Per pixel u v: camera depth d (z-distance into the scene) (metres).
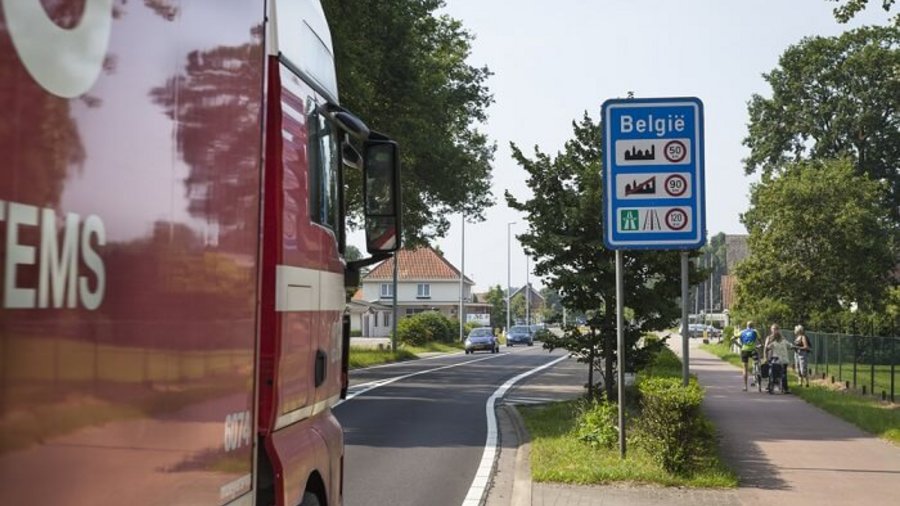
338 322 5.02
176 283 2.82
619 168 10.38
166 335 2.74
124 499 2.48
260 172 3.71
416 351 57.19
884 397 19.92
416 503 9.39
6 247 1.98
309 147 4.48
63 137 2.19
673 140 10.31
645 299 15.40
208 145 3.09
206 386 3.06
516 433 14.80
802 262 36.25
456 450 12.99
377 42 27.55
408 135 29.45
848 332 36.88
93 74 2.32
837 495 9.16
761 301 37.56
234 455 3.34
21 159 2.03
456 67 37.81
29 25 2.06
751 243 37.31
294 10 4.38
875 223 36.47
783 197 36.12
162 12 2.72
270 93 3.95
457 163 34.88
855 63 52.62
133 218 2.53
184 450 2.88
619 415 10.95
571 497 8.89
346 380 5.32
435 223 40.81
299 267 4.20
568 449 11.52
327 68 5.04
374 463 11.89
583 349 15.98
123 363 2.47
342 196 5.21
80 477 2.25
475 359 46.84
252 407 3.56
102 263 2.36
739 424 15.37
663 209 10.33
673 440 9.78
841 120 52.94
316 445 4.57
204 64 3.07
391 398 21.47
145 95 2.61
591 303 15.95
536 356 51.28
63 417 2.17
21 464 2.02
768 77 56.28
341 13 24.19
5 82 1.98
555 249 15.64
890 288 38.38
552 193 16.09
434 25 30.80
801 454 11.88
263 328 3.82
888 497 9.08
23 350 2.02
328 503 4.89
